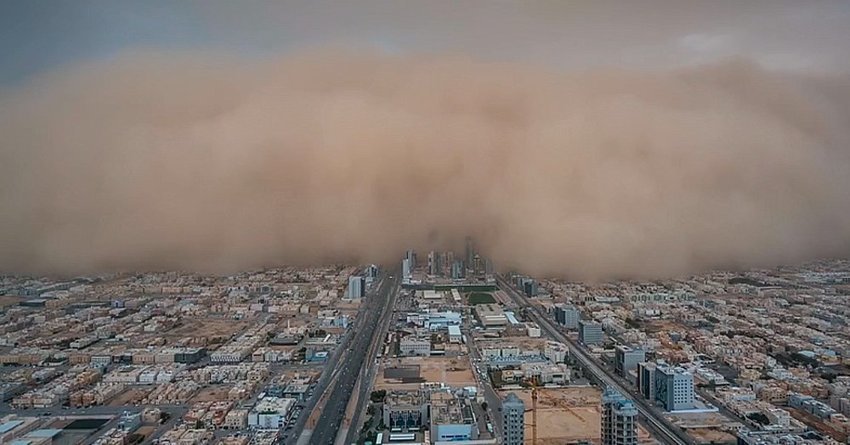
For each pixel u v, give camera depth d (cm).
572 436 17600
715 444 17288
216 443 17975
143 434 18612
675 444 17262
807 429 18088
